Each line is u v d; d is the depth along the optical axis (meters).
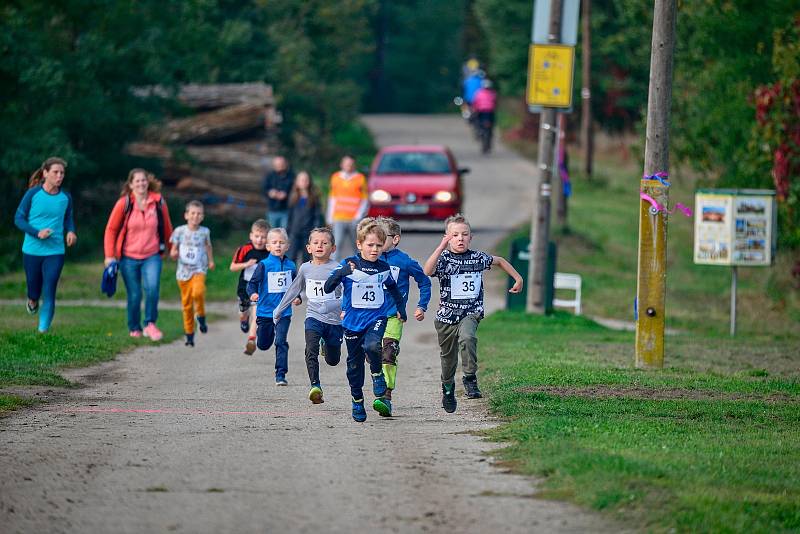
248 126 97.56
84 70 79.88
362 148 168.00
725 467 21.62
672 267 93.69
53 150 76.50
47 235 43.28
